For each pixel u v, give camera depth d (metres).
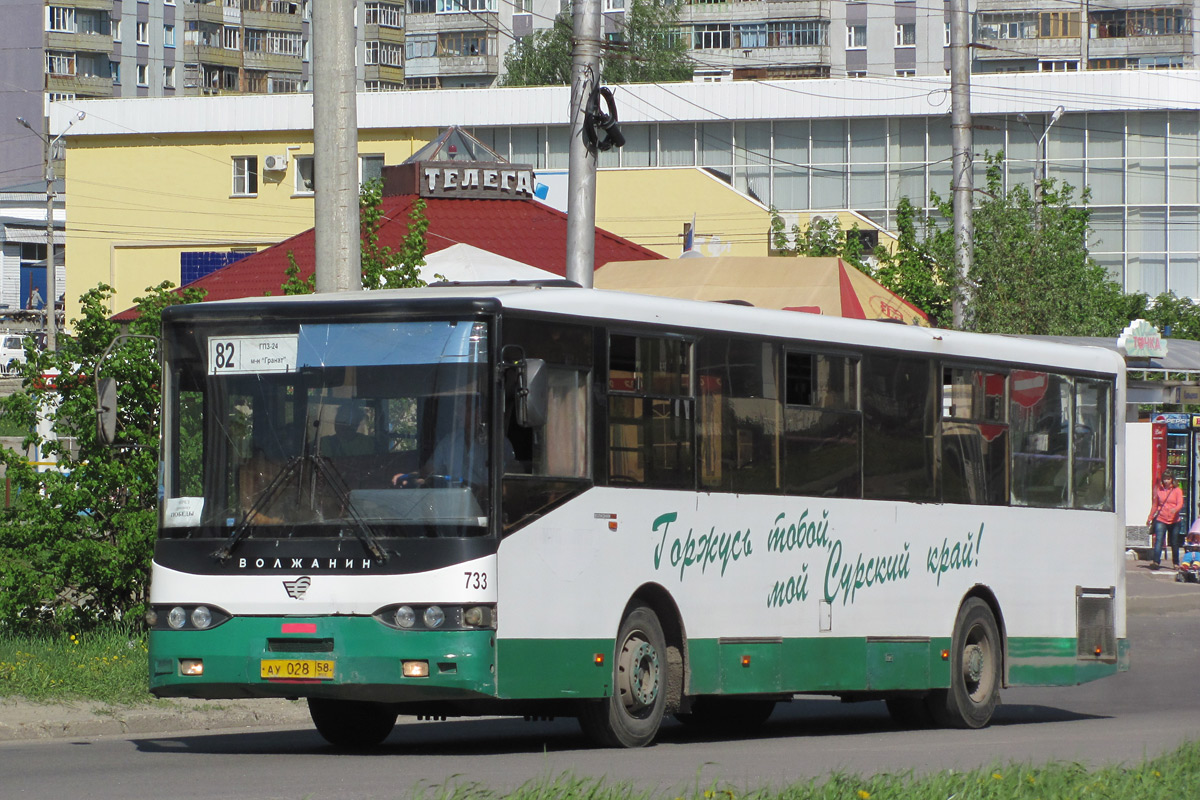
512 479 16.64
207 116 103.50
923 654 22.14
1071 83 112.06
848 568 21.02
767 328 20.05
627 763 16.58
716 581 19.14
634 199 93.69
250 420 17.05
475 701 17.95
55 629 25.64
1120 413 26.08
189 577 16.86
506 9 187.12
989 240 54.12
